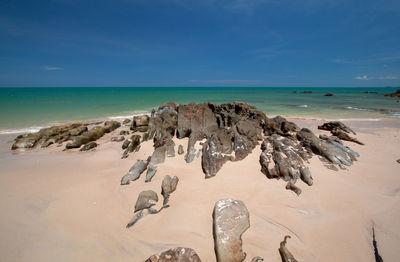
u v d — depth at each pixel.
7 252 4.77
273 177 7.42
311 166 8.12
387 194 6.54
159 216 5.80
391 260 4.33
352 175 7.71
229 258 4.39
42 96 47.62
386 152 10.31
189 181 7.46
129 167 9.09
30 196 6.99
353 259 4.44
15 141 13.51
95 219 5.87
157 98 45.47
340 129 15.11
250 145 9.59
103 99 41.38
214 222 5.16
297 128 13.91
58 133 15.13
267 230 5.09
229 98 48.09
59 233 5.34
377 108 30.83
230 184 7.13
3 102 32.66
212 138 9.41
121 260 4.59
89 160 10.37
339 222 5.39
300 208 5.91
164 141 10.60
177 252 4.45
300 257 4.45
